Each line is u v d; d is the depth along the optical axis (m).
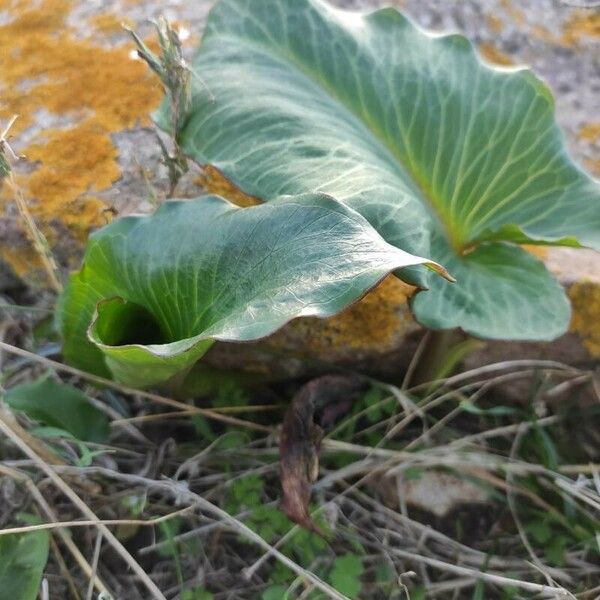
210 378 0.27
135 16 0.34
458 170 0.23
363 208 0.19
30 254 0.28
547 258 0.28
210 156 0.21
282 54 0.23
